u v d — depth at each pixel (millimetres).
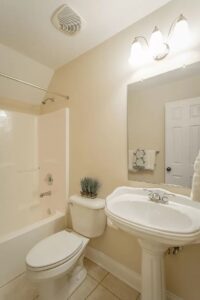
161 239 758
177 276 1141
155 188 1205
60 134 1919
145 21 1300
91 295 1262
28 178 2172
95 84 1633
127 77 1400
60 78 2016
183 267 1115
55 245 1223
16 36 1545
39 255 1111
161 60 1216
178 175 1156
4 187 1928
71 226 1779
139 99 1338
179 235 722
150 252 986
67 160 1854
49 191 2055
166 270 1187
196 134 1093
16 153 2068
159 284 995
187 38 1085
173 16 1161
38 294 1187
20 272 1342
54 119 2008
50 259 1075
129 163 1390
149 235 784
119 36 1461
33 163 2244
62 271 1067
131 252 1375
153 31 1157
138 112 1345
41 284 1108
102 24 1391
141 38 1307
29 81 2045
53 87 2125
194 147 1098
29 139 2213
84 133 1717
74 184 1806
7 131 1993
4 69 1829
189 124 1119
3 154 1947
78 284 1340
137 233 831
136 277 1330
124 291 1300
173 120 1183
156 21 1242
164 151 1220
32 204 2111
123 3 1211
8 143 1998
